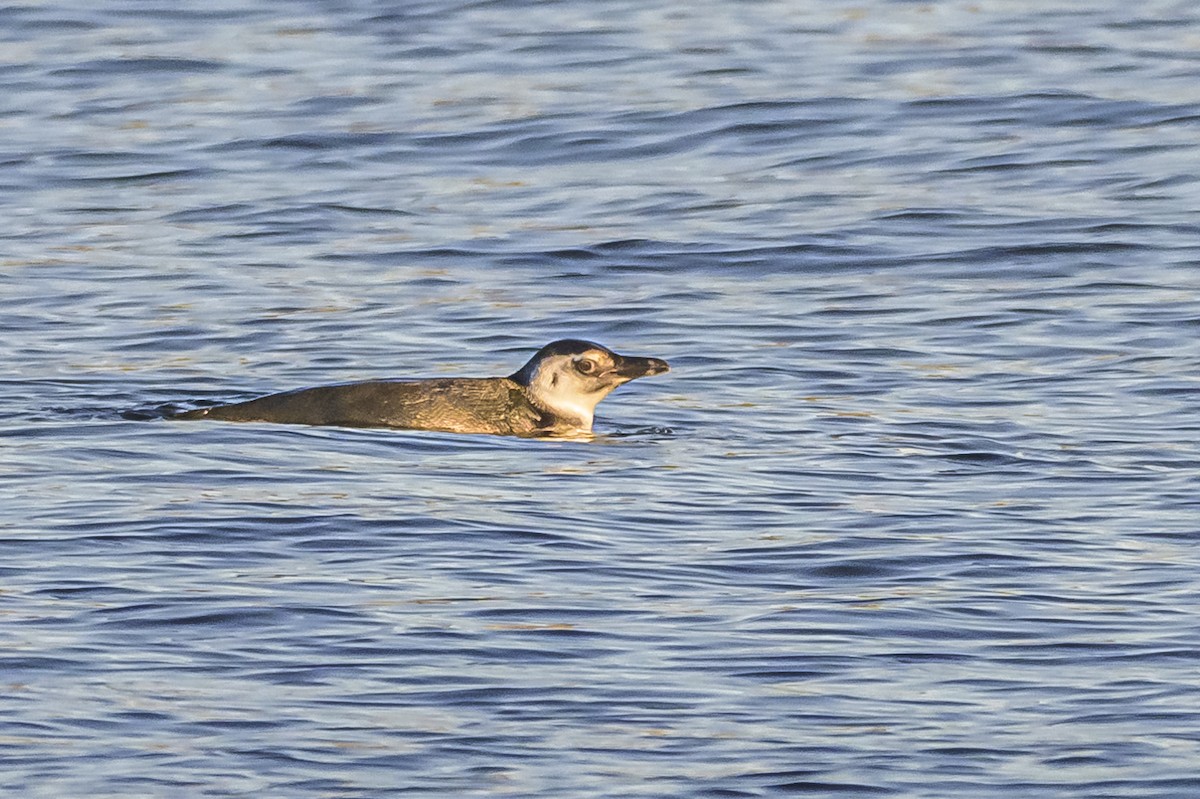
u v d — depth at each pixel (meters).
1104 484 20.53
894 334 26.72
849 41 42.47
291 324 27.44
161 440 21.95
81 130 37.31
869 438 22.41
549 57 41.62
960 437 22.39
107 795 13.25
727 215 32.34
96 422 22.70
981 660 15.67
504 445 22.36
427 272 29.91
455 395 23.31
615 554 18.20
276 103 38.75
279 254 30.78
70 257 30.61
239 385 24.73
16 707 14.55
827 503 19.92
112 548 18.08
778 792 13.41
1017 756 13.96
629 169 34.91
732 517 19.45
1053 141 35.78
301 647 15.77
